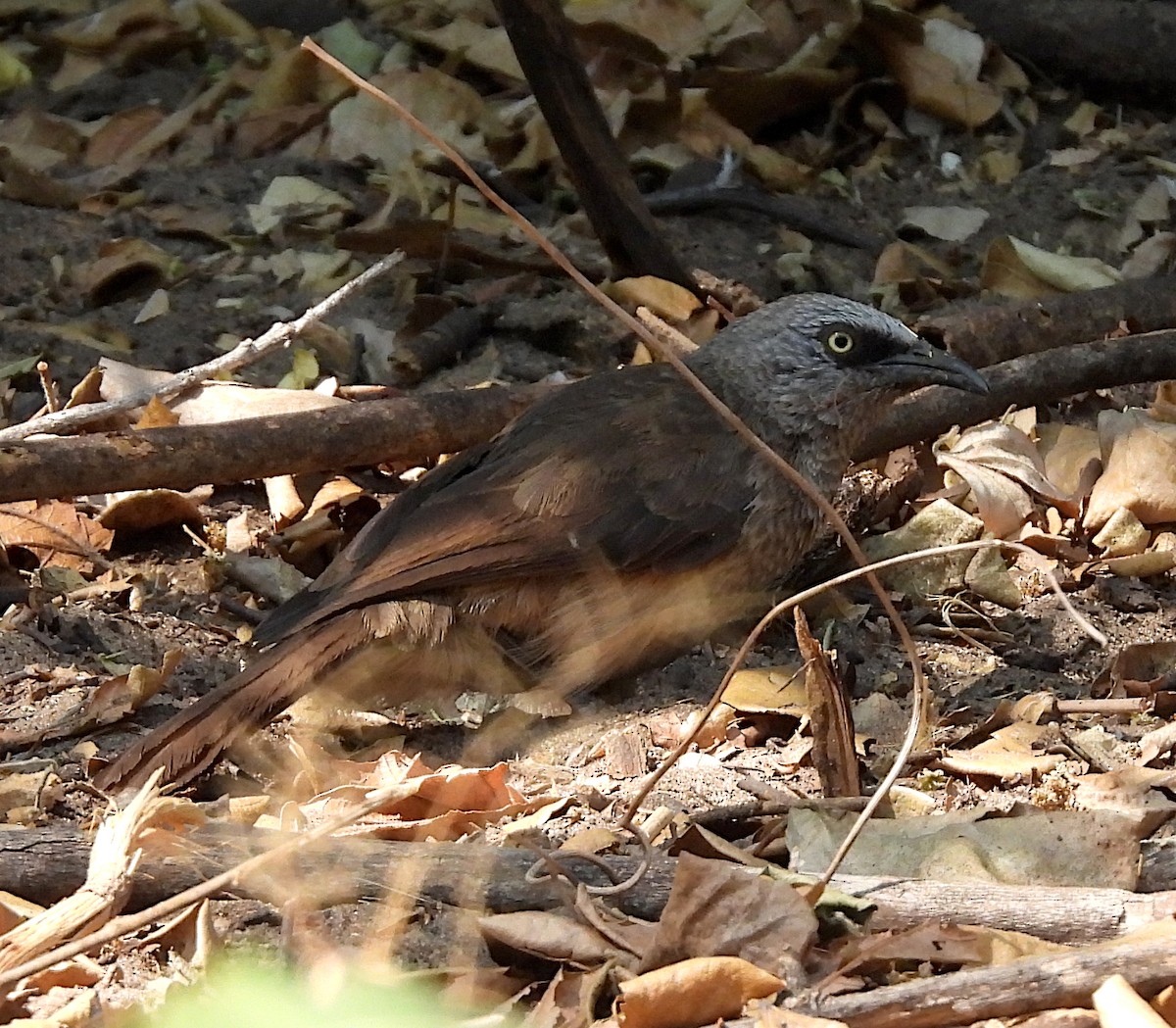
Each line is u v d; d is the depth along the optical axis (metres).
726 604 9.65
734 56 17.14
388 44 17.83
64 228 15.05
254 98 16.86
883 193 16.45
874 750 9.23
